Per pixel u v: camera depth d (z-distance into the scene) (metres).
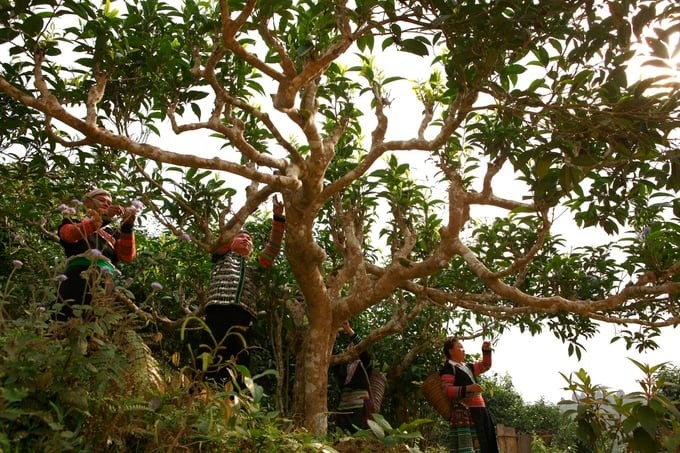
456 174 6.12
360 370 6.55
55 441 2.34
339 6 4.19
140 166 6.14
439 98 6.47
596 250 7.55
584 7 3.98
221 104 5.12
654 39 3.51
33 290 3.06
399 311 8.12
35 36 4.25
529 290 8.38
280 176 5.01
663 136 3.97
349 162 7.26
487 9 3.89
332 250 8.43
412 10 4.03
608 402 2.92
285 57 4.38
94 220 3.91
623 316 7.49
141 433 2.71
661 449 2.74
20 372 2.43
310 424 5.91
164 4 5.16
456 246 5.91
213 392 3.34
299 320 7.75
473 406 6.24
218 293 5.26
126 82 5.20
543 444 14.45
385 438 3.12
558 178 4.24
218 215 6.60
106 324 2.83
